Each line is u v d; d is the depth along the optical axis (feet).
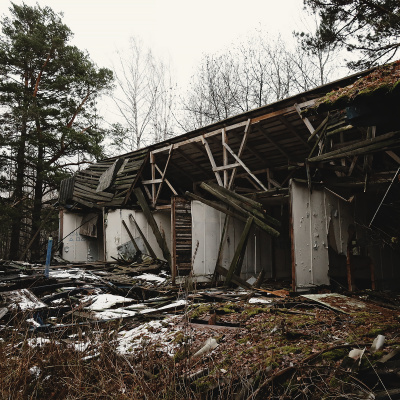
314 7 35.78
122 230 40.32
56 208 54.75
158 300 23.06
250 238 31.86
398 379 9.12
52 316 18.90
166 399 9.25
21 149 57.47
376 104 12.91
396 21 31.37
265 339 12.87
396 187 22.53
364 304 17.58
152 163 40.40
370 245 26.68
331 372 9.45
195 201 29.30
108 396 9.20
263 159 36.42
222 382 9.62
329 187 26.03
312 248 24.30
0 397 9.51
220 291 25.46
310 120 27.86
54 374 10.93
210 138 34.22
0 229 54.19
